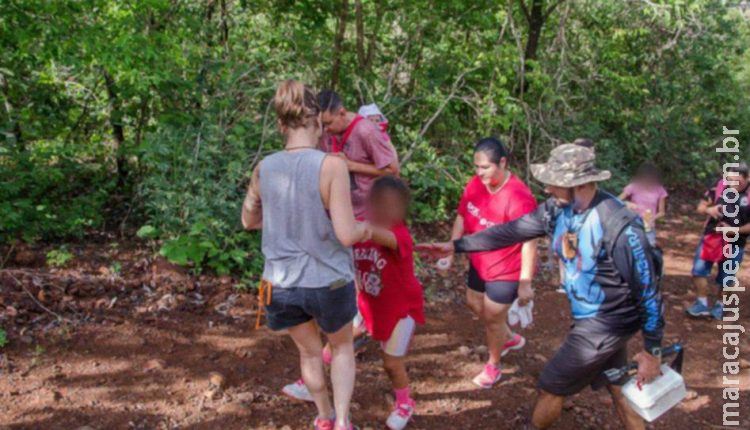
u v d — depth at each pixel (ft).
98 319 15.65
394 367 12.23
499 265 13.37
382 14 28.68
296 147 10.03
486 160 12.91
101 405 12.62
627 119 38.63
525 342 17.26
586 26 37.09
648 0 31.27
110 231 20.62
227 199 19.94
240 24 26.07
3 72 19.30
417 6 28.22
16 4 17.42
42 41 18.67
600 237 10.25
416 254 22.30
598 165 35.06
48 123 22.15
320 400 11.28
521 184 13.24
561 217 10.82
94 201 20.68
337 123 13.58
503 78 28.48
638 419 11.44
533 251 13.08
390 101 26.89
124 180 23.41
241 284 17.93
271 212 10.06
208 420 12.46
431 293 20.01
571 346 11.07
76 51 18.47
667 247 28.63
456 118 29.84
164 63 19.74
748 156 42.91
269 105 21.06
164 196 19.12
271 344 15.56
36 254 18.01
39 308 15.58
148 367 14.06
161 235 19.19
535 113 31.60
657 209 21.79
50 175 19.53
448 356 15.97
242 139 20.61
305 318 10.60
